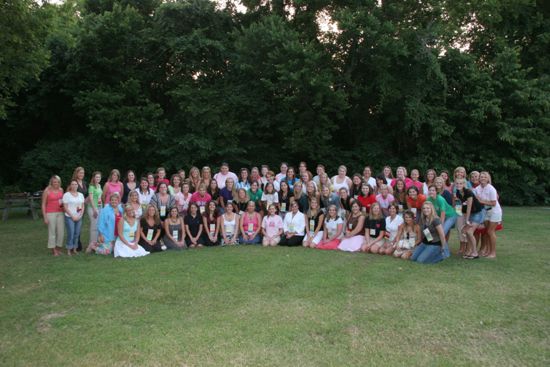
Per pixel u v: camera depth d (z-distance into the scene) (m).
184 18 19.62
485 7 21.50
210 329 4.72
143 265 7.66
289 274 6.95
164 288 6.22
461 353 4.18
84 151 20.83
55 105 21.86
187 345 4.33
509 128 20.62
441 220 8.45
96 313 5.26
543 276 6.89
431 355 4.14
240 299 5.73
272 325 4.82
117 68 19.70
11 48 11.30
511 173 21.75
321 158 20.61
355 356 4.11
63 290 6.15
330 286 6.29
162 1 22.75
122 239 8.49
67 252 9.11
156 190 10.00
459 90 21.06
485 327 4.79
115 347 4.30
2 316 5.18
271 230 9.98
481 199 8.42
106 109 18.42
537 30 23.14
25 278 6.85
